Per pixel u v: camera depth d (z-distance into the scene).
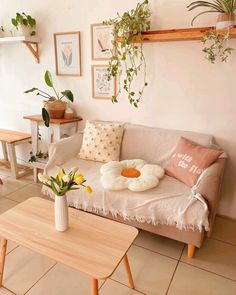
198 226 1.62
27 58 3.01
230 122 2.13
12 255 1.80
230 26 1.76
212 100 2.15
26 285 1.56
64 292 1.52
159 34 2.02
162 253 1.85
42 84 3.01
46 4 2.67
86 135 2.47
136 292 1.52
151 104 2.41
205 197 1.64
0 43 3.10
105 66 2.52
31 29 2.76
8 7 2.94
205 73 2.12
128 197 1.81
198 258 1.81
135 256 1.82
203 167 1.90
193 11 2.03
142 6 2.12
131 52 2.33
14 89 3.25
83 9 2.49
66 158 2.41
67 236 1.36
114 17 2.35
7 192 2.71
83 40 2.58
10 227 1.42
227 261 1.78
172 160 2.12
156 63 2.29
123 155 2.44
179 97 2.28
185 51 2.15
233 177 2.22
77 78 2.74
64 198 1.37
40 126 3.11
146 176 1.95
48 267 1.70
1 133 3.25
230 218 2.31
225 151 2.21
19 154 3.46
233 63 2.00
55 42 2.73
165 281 1.60
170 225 1.73
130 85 2.45
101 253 1.24
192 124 2.29
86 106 2.78
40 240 1.32
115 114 2.63
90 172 2.18
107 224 1.48
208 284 1.59
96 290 1.17
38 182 2.95
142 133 2.39
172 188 1.89
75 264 1.17
